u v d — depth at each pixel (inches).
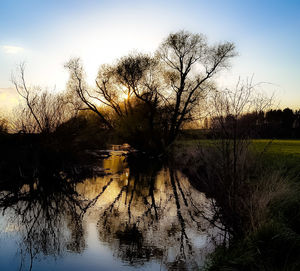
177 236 296.4
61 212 403.2
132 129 1132.5
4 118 652.7
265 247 203.2
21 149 649.0
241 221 255.1
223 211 271.7
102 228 330.6
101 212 399.5
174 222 343.0
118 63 1139.3
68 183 604.4
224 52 1185.4
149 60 1132.5
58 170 697.6
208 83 1170.6
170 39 1174.3
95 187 575.2
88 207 428.8
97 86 1203.2
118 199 477.1
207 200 408.5
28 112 669.3
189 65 1176.8
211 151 303.1
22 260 250.1
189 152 710.5
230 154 272.7
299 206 248.2
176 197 480.1
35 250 272.5
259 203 243.0
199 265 226.5
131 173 744.3
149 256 251.9
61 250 271.0
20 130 653.3
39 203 455.5
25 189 547.2
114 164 900.0
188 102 1107.9
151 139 1131.9
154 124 1124.5
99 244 282.2
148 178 675.4
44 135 680.4
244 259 195.0
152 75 1157.7
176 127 1096.2
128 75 1118.4
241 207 266.4
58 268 234.7
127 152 1224.8
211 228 307.0
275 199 257.3
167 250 262.4
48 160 673.0
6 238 305.1
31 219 372.8
